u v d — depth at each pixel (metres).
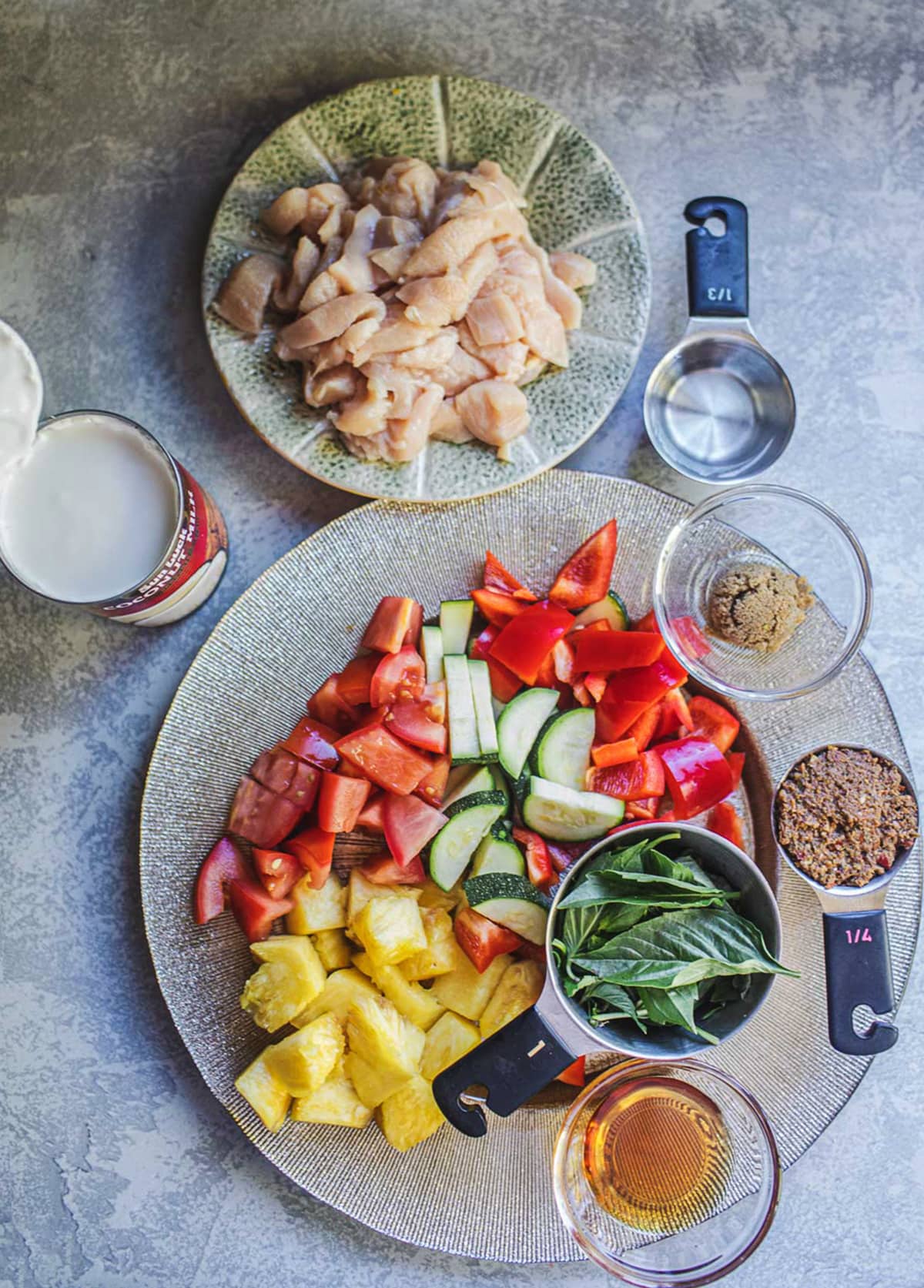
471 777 0.61
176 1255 0.64
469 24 0.65
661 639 0.60
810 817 0.60
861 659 0.62
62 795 0.65
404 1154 0.61
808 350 0.66
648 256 0.63
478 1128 0.56
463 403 0.61
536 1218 0.61
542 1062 0.56
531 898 0.59
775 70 0.66
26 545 0.59
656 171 0.66
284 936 0.60
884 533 0.66
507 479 0.62
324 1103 0.60
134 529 0.59
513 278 0.61
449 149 0.64
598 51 0.66
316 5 0.65
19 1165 0.64
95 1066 0.64
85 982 0.64
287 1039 0.59
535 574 0.63
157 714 0.65
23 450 0.58
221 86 0.65
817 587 0.64
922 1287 0.64
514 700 0.61
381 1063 0.59
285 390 0.63
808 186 0.66
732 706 0.62
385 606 0.61
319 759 0.60
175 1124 0.64
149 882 0.61
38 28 0.65
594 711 0.61
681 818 0.61
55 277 0.65
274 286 0.62
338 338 0.60
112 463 0.59
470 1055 0.56
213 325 0.62
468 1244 0.60
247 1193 0.64
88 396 0.65
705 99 0.66
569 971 0.55
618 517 0.63
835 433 0.66
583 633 0.61
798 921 0.61
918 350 0.66
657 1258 0.59
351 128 0.63
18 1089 0.64
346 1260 0.64
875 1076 0.65
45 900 0.64
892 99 0.66
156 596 0.59
